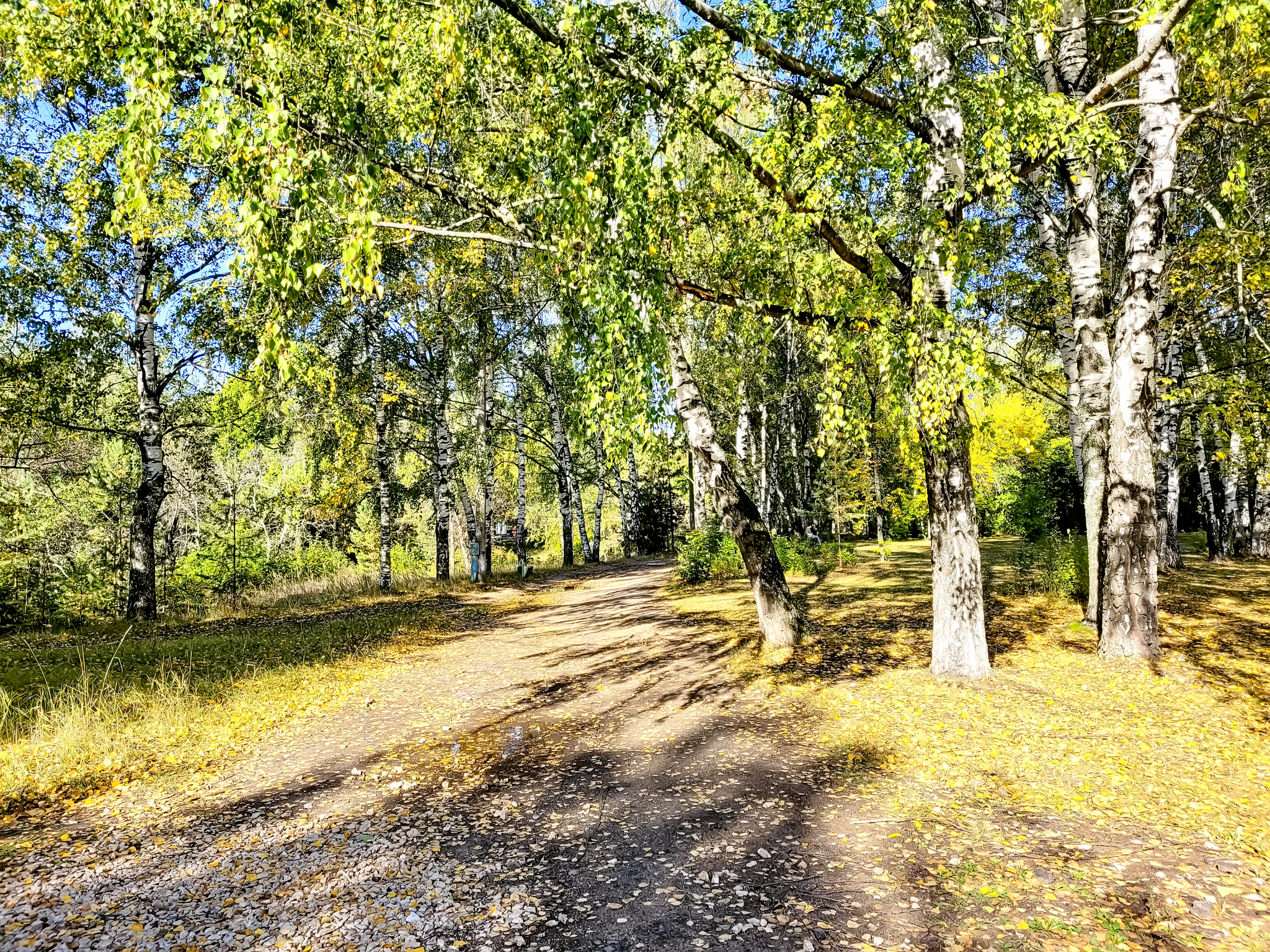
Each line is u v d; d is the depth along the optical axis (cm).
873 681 755
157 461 1471
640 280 535
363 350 1888
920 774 520
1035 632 908
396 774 567
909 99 650
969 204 680
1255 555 1680
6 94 997
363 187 408
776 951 310
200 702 770
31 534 1720
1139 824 421
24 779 550
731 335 1867
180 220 1088
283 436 2427
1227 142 1046
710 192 822
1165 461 1501
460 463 2773
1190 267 1009
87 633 1303
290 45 460
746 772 546
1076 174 659
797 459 3091
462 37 520
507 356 2336
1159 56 720
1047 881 359
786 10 589
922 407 589
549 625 1329
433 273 1739
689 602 1432
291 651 1058
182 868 403
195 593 1991
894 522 3350
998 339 1089
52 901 365
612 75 542
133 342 1440
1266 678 673
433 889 376
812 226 639
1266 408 1139
